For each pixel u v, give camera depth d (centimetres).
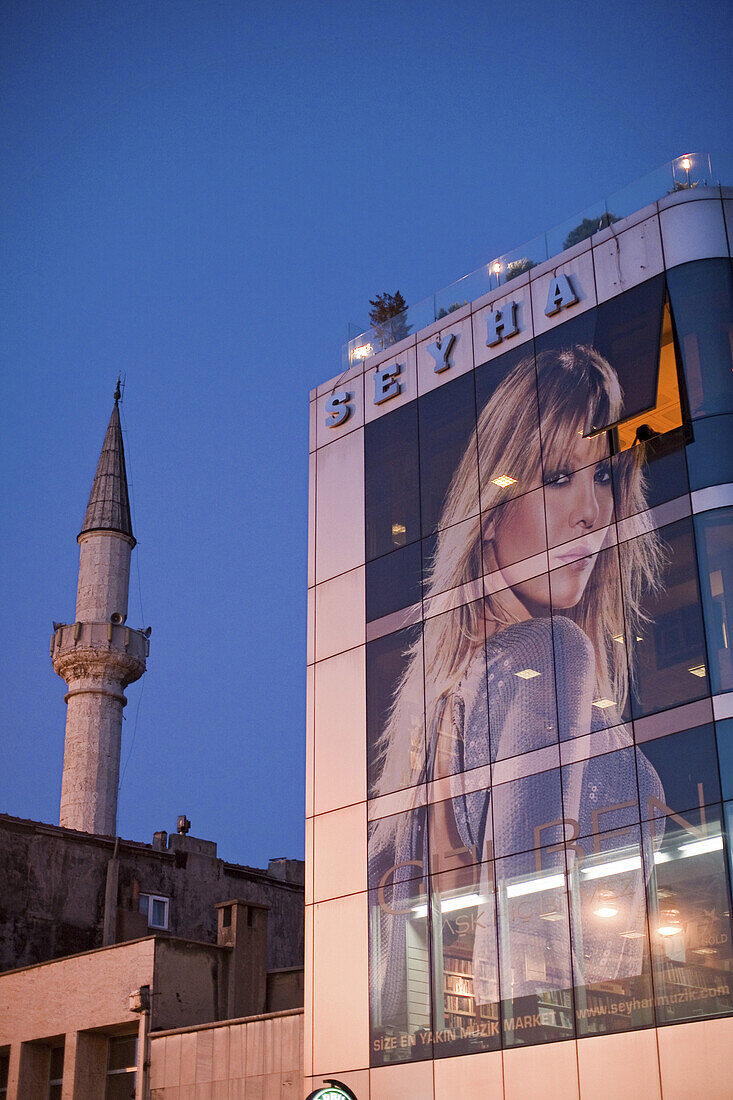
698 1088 2873
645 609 3322
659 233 3594
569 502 3588
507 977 3309
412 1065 3441
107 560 8462
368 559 4100
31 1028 4516
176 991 4269
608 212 3769
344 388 4397
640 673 3281
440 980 3462
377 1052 3538
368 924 3691
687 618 3225
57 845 5544
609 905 3161
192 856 5922
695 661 3177
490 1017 3316
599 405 3588
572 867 3269
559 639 3491
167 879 5794
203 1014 4303
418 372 4156
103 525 8544
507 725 3538
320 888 3856
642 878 3114
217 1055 3981
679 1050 2927
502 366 3903
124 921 5444
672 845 3081
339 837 3862
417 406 4122
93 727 8025
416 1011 3488
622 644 3344
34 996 4566
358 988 3650
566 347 3734
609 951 3125
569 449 3631
